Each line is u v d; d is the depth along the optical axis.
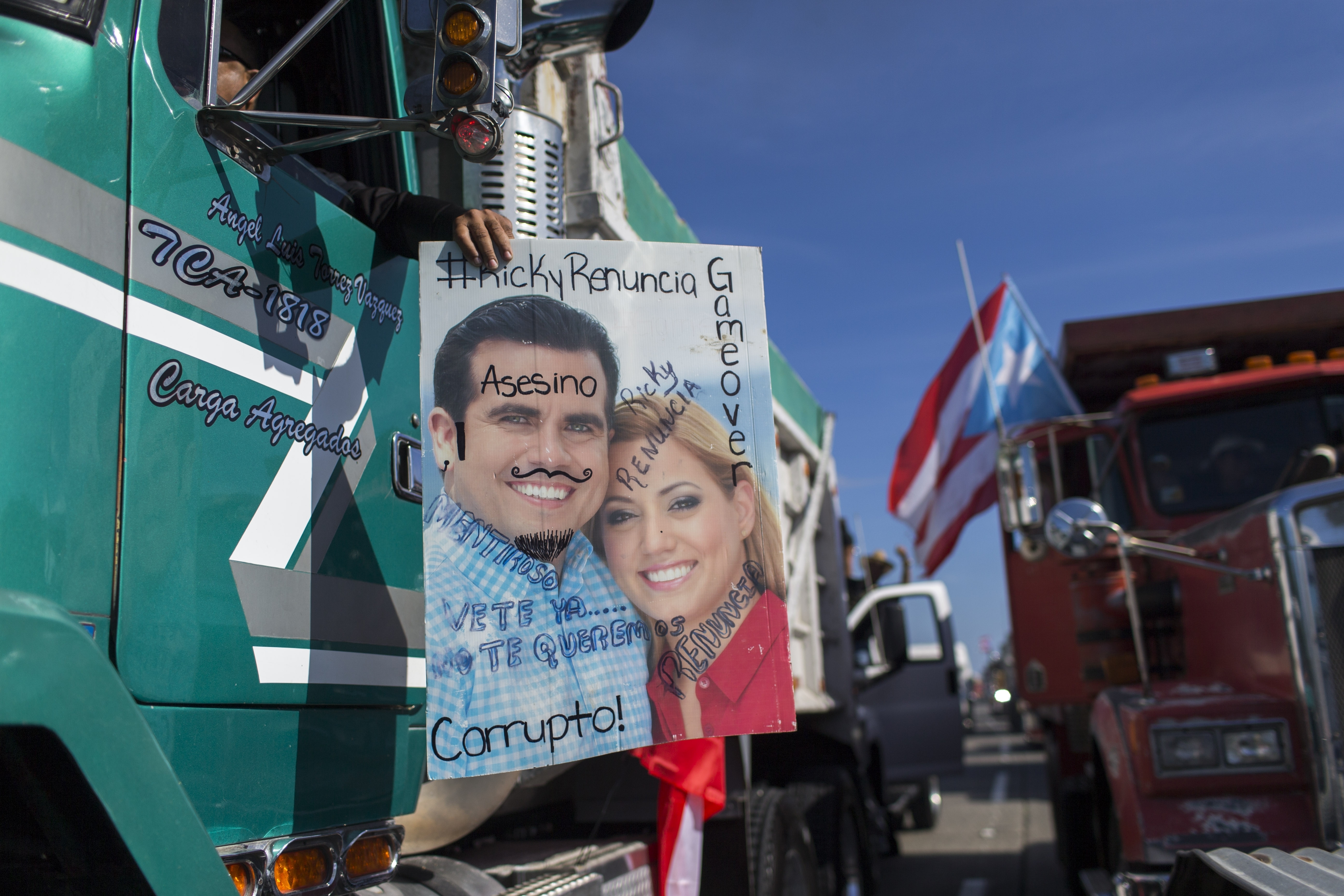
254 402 1.82
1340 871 2.47
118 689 1.33
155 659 1.56
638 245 2.22
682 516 2.13
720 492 2.17
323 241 2.05
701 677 2.08
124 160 1.60
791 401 6.11
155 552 1.58
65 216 1.49
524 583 1.99
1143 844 3.67
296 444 1.91
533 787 3.26
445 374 2.03
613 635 2.04
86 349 1.49
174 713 1.59
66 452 1.45
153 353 1.61
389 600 2.13
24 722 1.20
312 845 1.82
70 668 1.26
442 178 2.88
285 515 1.87
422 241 2.17
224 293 1.78
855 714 6.96
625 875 3.13
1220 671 4.43
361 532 2.07
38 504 1.40
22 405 1.39
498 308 2.09
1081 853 5.67
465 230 2.08
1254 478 5.39
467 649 1.92
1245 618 4.11
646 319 2.19
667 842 3.24
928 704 9.15
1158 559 5.43
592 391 2.12
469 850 3.36
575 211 3.40
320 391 2.00
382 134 2.01
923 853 9.03
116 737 1.32
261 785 1.74
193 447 1.67
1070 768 6.12
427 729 1.86
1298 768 3.64
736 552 2.15
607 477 2.10
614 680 2.02
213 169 1.78
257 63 2.56
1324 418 5.40
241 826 1.69
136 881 1.38
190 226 1.71
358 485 2.08
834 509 6.98
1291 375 5.41
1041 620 6.10
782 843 4.09
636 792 3.63
